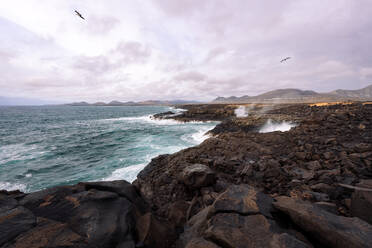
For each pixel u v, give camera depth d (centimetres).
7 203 298
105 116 7200
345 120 1495
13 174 1177
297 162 748
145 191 646
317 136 1117
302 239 243
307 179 550
